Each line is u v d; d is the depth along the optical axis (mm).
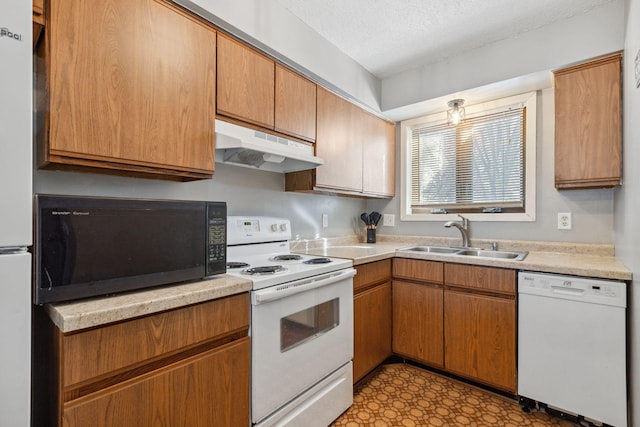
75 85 1023
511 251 2336
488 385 1926
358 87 2451
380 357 2168
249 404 1253
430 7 1813
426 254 2162
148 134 1204
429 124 2871
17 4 698
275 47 1748
